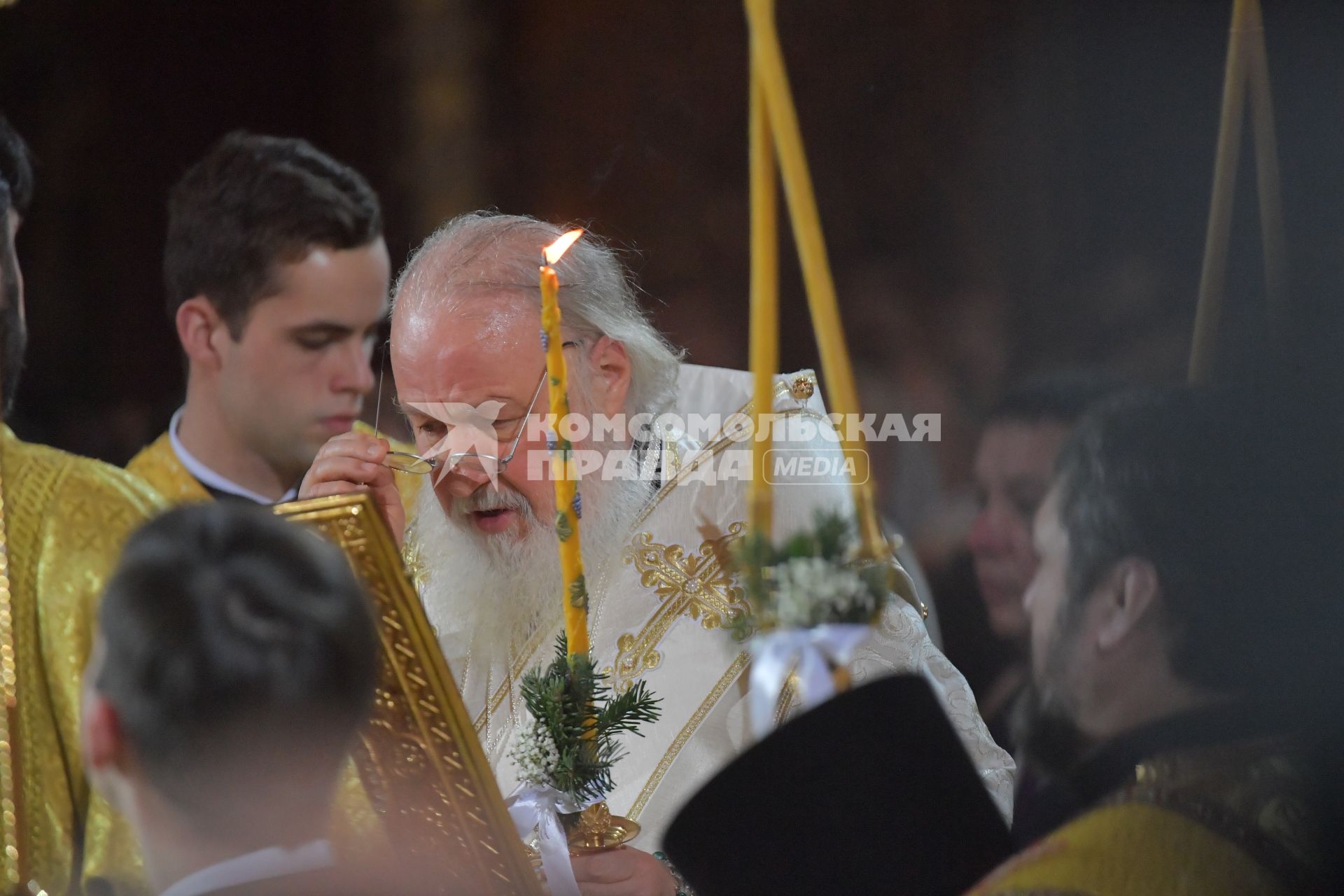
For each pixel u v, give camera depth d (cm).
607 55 2378
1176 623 472
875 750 492
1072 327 2130
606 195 2377
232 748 404
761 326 477
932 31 2239
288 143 995
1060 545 501
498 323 833
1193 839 435
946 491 1823
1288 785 448
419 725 626
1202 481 475
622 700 688
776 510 856
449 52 2369
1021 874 448
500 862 642
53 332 2156
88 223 2208
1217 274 670
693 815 498
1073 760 531
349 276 975
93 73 2225
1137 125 2150
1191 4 2125
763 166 468
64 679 628
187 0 2288
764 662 504
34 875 614
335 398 997
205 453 1011
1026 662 1248
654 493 898
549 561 859
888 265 2227
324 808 435
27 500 650
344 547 621
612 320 901
